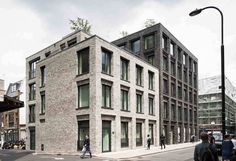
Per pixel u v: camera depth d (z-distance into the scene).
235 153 12.26
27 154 32.47
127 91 34.59
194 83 62.00
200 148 7.42
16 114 60.78
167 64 46.69
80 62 31.50
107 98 31.06
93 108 28.69
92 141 28.33
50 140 34.06
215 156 7.38
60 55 34.00
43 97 37.53
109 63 31.95
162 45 45.50
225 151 12.97
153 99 40.66
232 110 100.62
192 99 58.97
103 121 29.92
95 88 28.83
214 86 89.19
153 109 40.44
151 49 45.12
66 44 41.12
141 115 36.78
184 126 53.94
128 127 34.06
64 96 32.69
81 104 30.75
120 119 32.31
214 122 86.62
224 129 14.16
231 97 99.56
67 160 23.42
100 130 28.80
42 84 38.09
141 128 37.00
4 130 63.66
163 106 44.19
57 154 31.81
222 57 14.86
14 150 42.94
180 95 52.62
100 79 29.64
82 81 30.53
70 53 32.56
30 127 46.25
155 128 40.31
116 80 32.22
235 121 103.44
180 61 53.31
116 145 31.06
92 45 29.77
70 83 32.09
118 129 31.75
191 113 58.50
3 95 15.09
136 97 36.69
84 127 29.84
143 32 46.53
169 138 45.22
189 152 30.38
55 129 33.44
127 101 34.56
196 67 63.06
